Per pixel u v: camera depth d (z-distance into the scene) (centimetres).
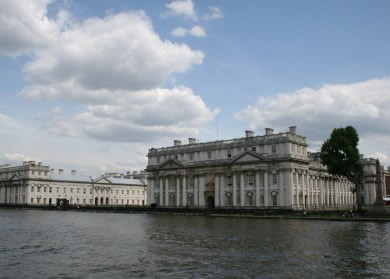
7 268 2600
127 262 2786
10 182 17488
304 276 2341
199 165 11519
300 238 4125
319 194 11731
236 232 4831
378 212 7925
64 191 17150
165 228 5512
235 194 10725
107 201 18138
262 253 3128
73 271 2503
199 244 3684
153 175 12725
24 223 6662
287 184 9888
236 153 10888
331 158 9600
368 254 3073
